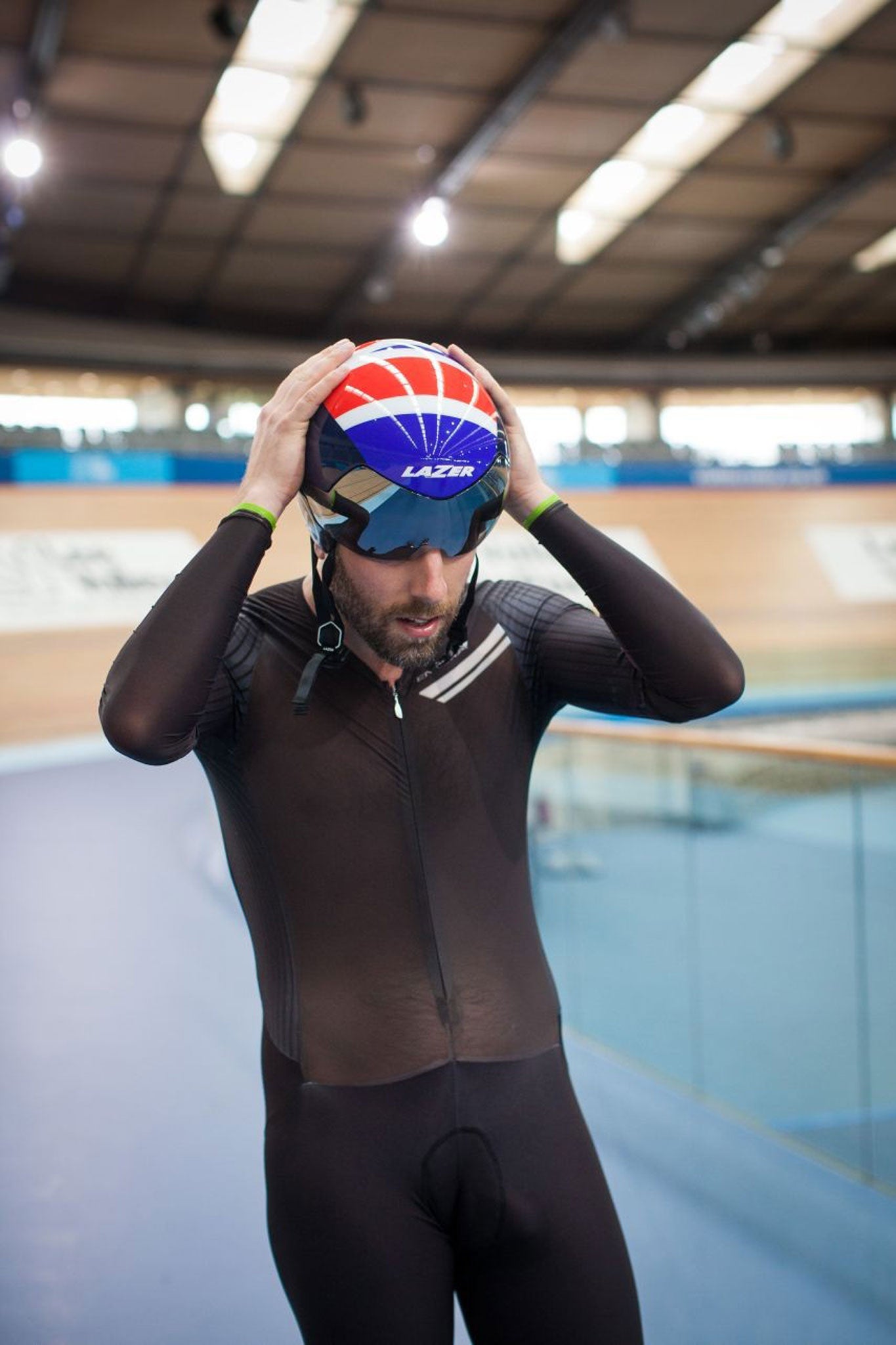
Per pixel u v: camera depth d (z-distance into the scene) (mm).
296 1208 988
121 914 4695
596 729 3137
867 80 10109
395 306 14570
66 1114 2889
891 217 13156
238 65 8922
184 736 933
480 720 1107
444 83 9508
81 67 8695
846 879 2381
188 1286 2145
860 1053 2365
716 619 12945
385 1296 960
